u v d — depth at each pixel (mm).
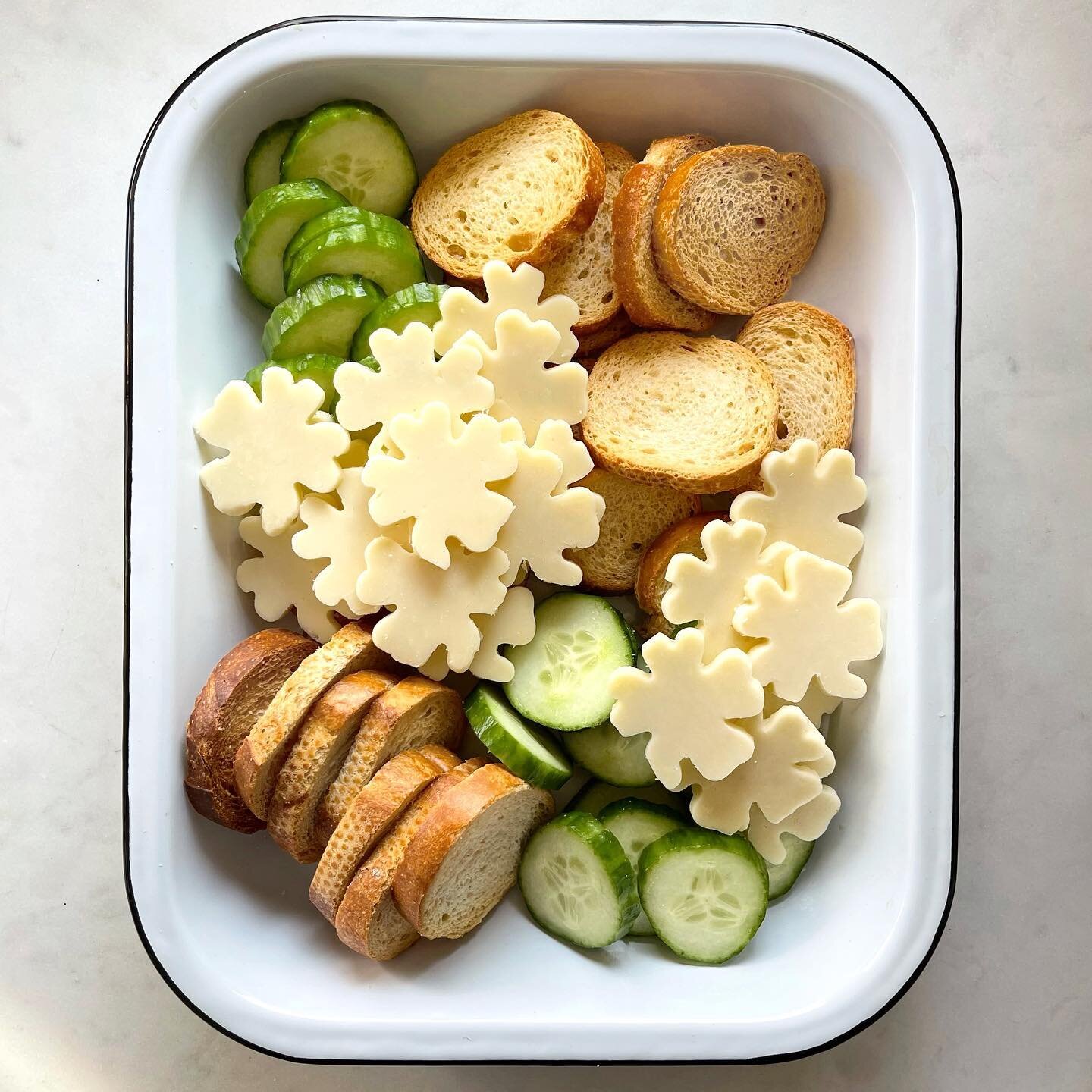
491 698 413
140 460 396
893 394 415
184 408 406
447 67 412
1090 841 459
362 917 386
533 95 426
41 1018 452
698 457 418
